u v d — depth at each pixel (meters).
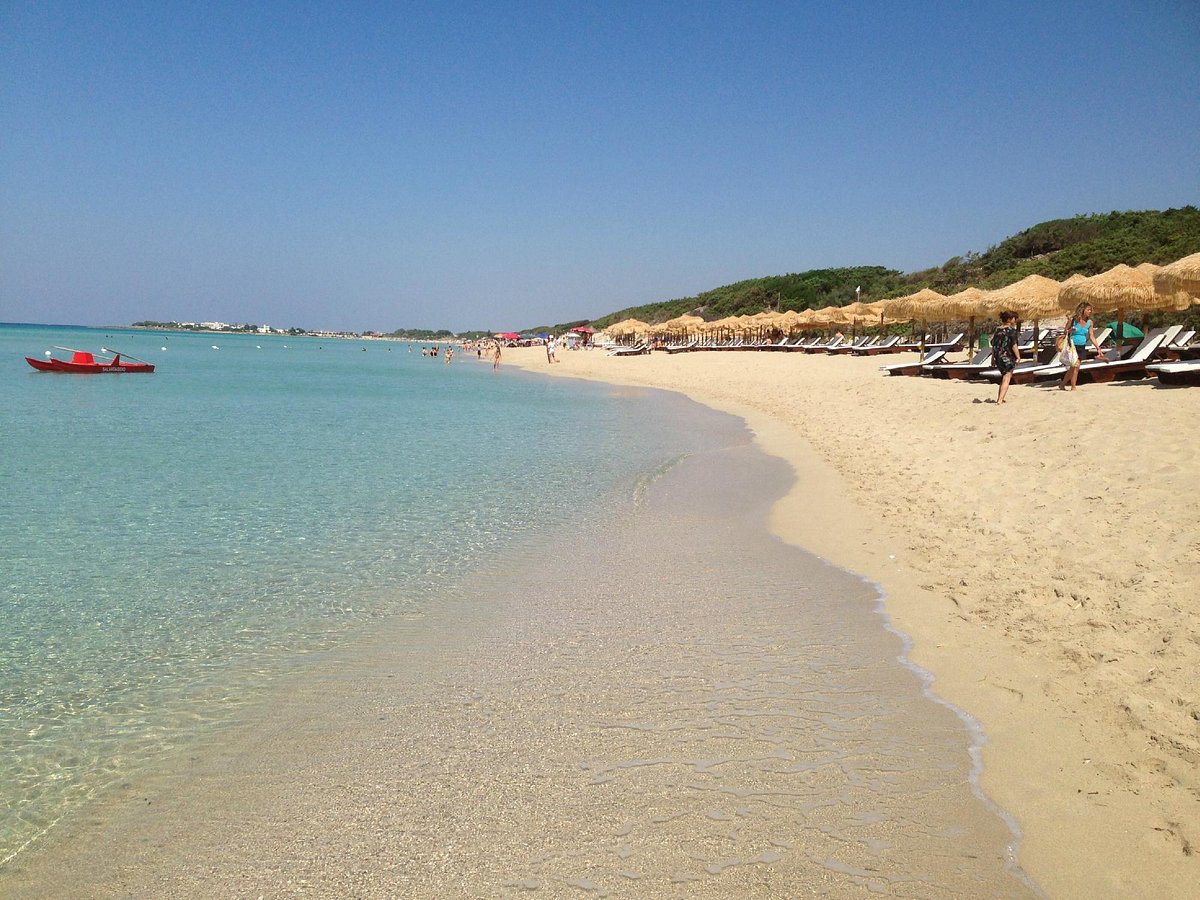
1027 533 6.19
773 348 44.84
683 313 91.31
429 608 5.61
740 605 5.46
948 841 2.86
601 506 8.84
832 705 3.94
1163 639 4.06
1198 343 17.05
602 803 3.17
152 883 2.82
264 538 7.50
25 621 5.37
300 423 17.45
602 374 40.09
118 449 12.88
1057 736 3.47
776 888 2.64
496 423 17.80
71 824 3.19
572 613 5.42
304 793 3.35
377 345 159.50
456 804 3.21
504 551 7.05
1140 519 5.82
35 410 18.58
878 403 15.96
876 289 60.41
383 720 3.96
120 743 3.81
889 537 6.92
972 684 4.05
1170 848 2.72
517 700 4.13
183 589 6.03
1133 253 38.62
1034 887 2.61
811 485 9.54
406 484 10.19
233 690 4.35
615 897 2.63
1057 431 9.55
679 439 14.74
